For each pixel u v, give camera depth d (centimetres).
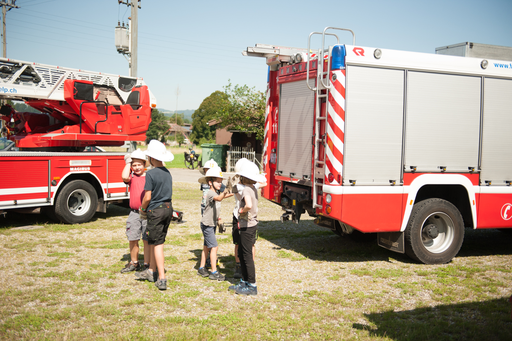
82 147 998
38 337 374
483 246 808
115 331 392
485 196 688
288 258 684
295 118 727
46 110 992
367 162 618
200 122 7800
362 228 618
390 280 579
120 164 975
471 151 678
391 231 639
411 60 637
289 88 748
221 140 3238
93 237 788
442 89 657
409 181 642
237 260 568
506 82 698
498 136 694
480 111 682
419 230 650
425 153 650
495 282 571
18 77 895
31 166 832
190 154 2730
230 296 501
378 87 620
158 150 521
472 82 676
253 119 2545
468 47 768
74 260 632
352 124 608
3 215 974
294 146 729
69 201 916
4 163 797
